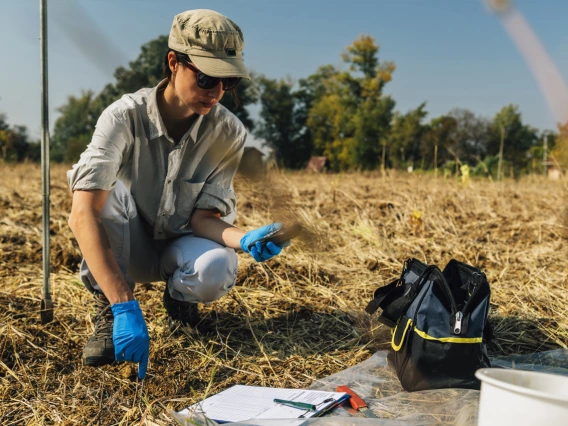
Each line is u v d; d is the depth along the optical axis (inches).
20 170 642.2
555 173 458.0
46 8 104.2
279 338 109.0
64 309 117.1
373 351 104.0
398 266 155.9
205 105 88.6
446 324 84.4
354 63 2251.5
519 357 100.7
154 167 97.3
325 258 155.4
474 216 235.6
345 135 2287.2
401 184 391.2
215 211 105.3
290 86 2389.3
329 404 78.5
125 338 83.7
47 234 109.0
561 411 56.5
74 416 80.7
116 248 97.0
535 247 179.8
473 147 1814.7
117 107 91.1
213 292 98.8
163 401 84.9
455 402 77.9
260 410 77.7
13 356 96.2
